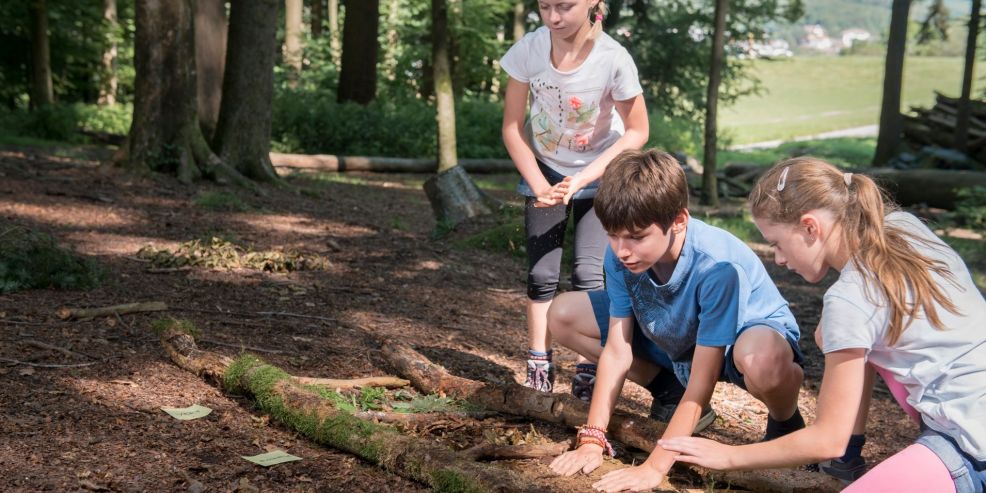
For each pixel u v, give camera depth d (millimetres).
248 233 8500
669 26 27781
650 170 2812
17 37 23438
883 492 2318
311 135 18531
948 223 14289
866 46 126875
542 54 3871
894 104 20188
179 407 3453
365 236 9094
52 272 5301
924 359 2400
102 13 24828
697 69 28688
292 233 8805
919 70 75812
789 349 3031
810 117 50969
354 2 20844
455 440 3336
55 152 14336
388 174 17453
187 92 11547
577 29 3770
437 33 16781
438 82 16969
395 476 2951
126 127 20344
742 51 29078
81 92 26984
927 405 2393
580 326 3666
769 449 2498
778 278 9195
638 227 2811
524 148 4035
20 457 2873
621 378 3258
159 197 10227
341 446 3123
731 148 32219
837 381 2422
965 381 2359
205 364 3832
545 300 4066
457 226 9594
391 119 19406
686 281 3033
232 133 12336
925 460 2338
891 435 4383
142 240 7559
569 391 4426
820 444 2434
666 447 2580
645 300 3172
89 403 3412
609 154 3811
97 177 10938
